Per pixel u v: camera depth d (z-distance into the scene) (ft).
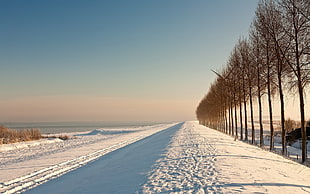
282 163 51.96
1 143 106.83
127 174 40.81
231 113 132.87
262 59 79.15
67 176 43.75
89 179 40.63
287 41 63.57
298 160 62.03
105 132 266.16
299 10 58.75
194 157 50.60
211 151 58.18
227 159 47.37
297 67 59.52
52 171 48.01
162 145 77.71
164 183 32.48
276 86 76.23
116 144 104.22
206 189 28.96
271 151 75.05
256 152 63.67
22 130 142.72
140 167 45.09
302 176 40.93
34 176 44.01
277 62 70.79
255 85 90.79
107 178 39.93
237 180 32.42
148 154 61.72
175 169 40.37
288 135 115.75
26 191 35.29
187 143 76.79
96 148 89.20
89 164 55.62
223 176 34.45
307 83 58.44
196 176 35.22
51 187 36.78
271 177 35.37
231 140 94.07
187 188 29.71
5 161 65.51
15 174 45.68
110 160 60.54
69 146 103.24
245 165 42.50
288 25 62.34
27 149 94.48
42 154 77.66
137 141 116.57
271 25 69.26
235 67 109.29
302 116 59.00
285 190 29.50
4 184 38.65
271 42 70.90
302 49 58.49
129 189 31.48
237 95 114.52
